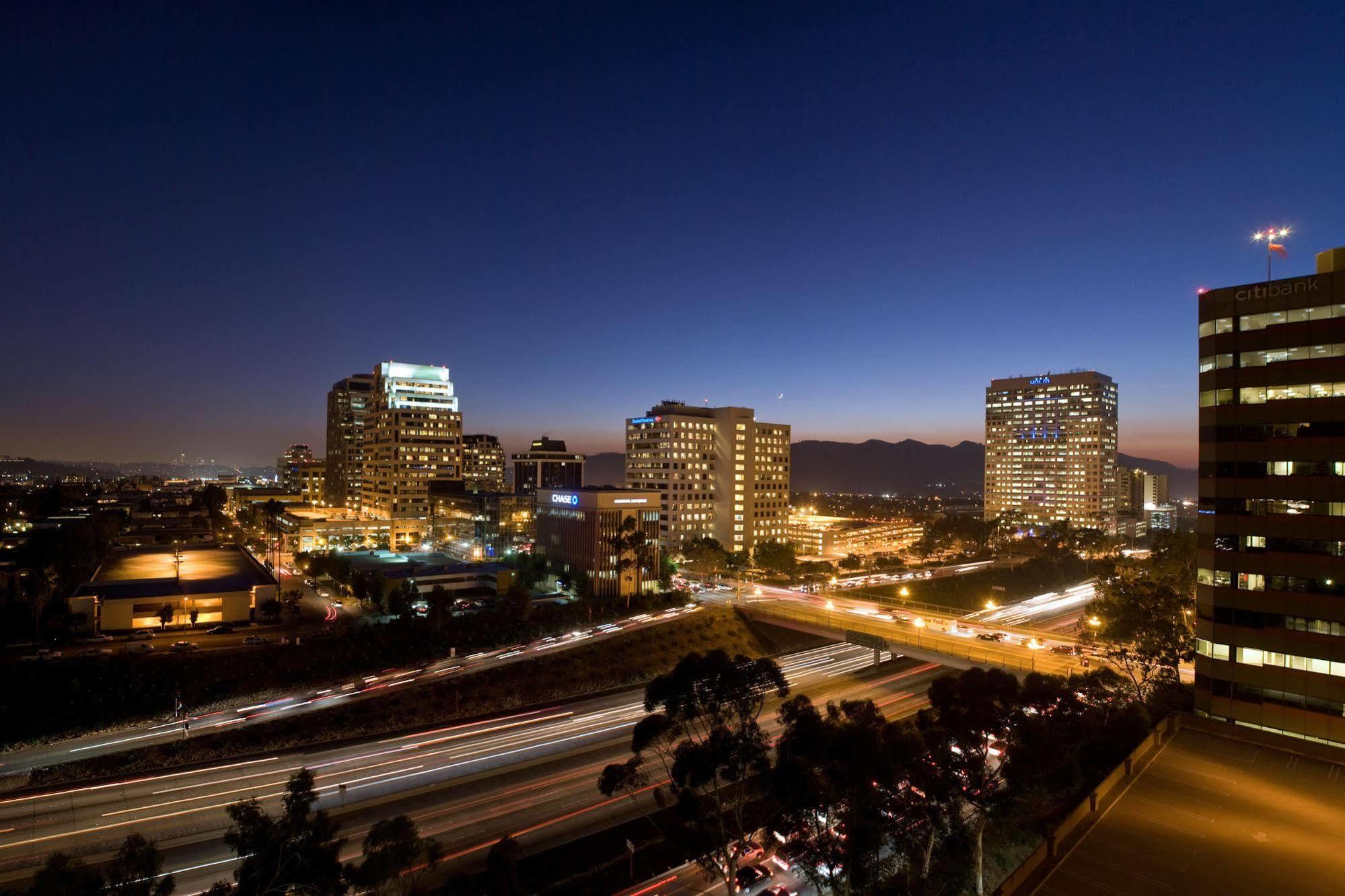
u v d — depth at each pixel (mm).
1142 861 44062
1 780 70688
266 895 37938
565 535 160875
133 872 36031
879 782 42156
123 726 83062
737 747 43750
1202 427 74750
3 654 101062
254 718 87000
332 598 150750
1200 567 74188
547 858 59531
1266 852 45094
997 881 52469
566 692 104188
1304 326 68625
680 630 127625
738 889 54375
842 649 130125
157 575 145125
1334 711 65062
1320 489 67000
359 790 72188
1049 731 49312
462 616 121750
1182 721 70500
